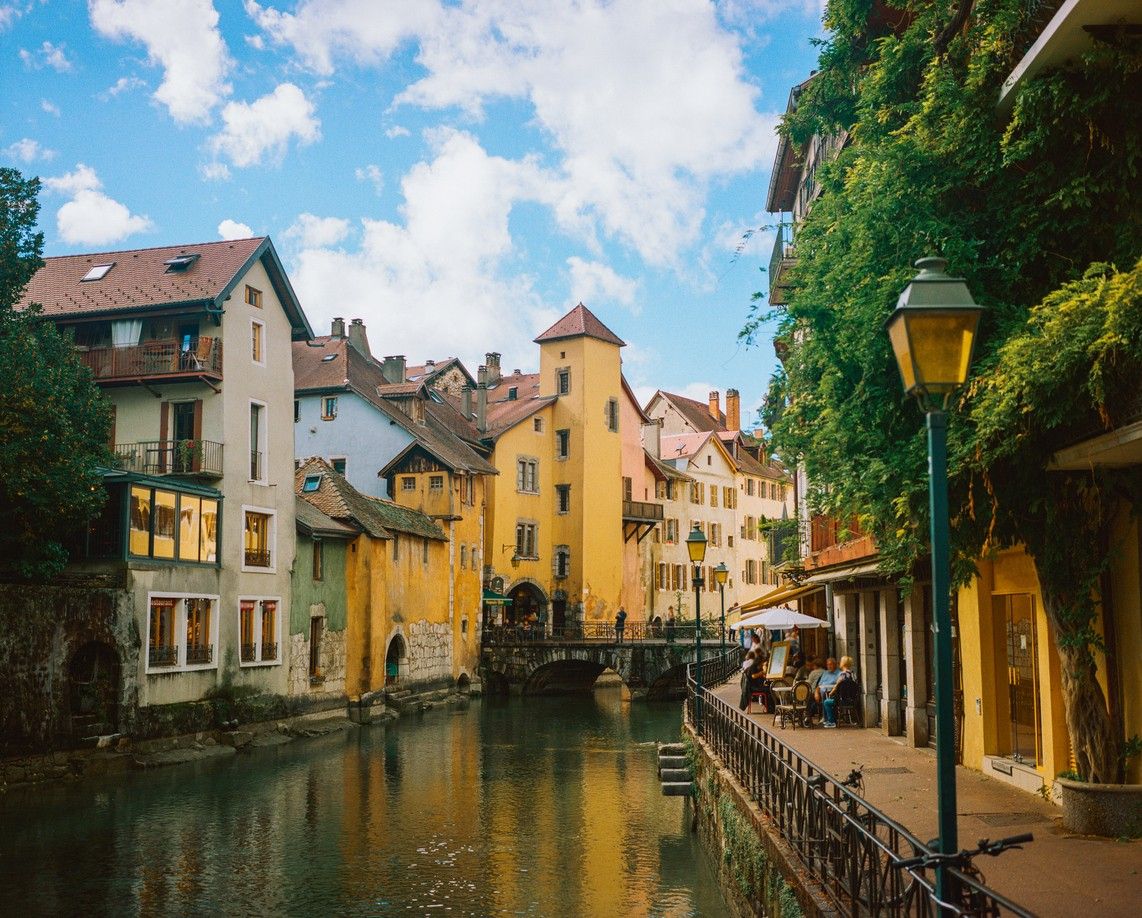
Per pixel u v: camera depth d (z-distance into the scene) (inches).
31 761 1003.3
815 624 1013.8
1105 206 435.8
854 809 331.0
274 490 1482.5
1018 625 573.6
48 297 1445.6
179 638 1249.4
